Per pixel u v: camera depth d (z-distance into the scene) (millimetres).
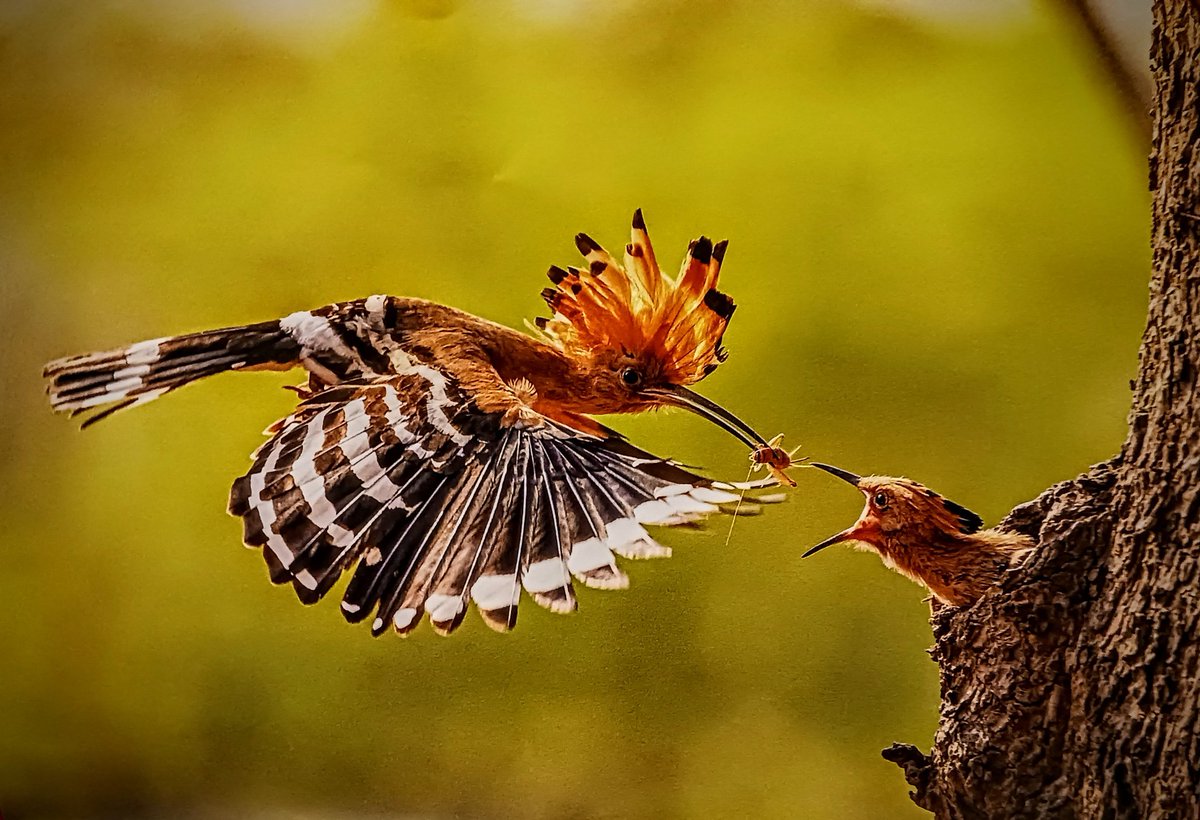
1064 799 5543
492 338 5652
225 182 5680
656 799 5672
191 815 5703
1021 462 5637
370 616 5656
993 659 5559
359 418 5641
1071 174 5633
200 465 5684
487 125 5660
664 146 5648
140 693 5699
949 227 5641
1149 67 5609
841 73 5641
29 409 5695
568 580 5641
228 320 5676
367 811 5688
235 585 5684
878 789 5656
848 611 5652
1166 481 5527
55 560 5699
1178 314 5531
